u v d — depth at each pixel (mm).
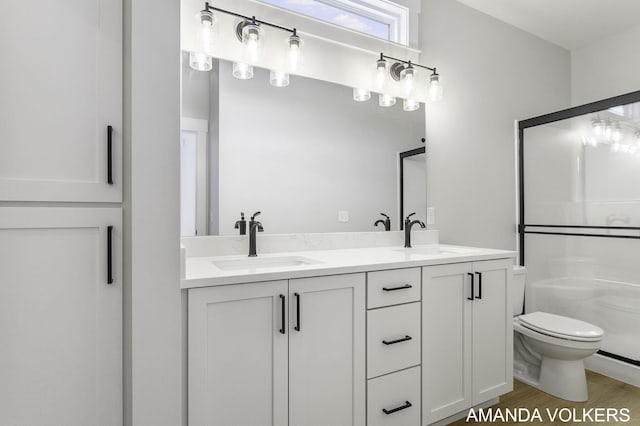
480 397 1892
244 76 1816
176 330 1095
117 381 1063
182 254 1146
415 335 1648
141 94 1043
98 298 1039
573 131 2582
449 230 2525
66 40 997
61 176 991
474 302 1879
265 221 1880
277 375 1300
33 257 965
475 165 2676
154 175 1065
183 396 1150
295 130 1969
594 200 2471
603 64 3078
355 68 2152
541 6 2602
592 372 2498
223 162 1779
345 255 1844
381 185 2250
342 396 1443
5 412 938
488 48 2727
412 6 2318
